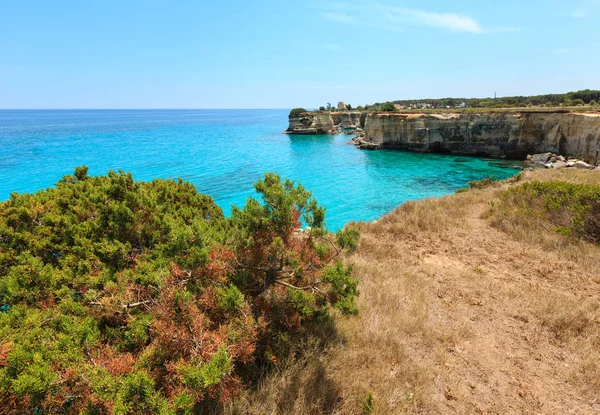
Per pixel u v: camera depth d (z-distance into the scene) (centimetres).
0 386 272
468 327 564
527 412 397
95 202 560
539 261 838
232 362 355
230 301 381
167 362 328
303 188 507
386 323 546
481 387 435
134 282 421
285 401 374
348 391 400
